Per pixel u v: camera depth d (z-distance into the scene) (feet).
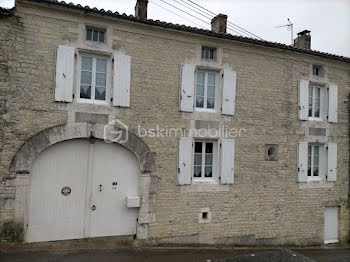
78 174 22.74
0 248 19.99
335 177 31.68
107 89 23.43
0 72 20.44
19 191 20.75
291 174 29.50
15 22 20.81
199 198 25.84
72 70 22.02
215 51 27.09
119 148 23.86
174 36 25.26
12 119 20.68
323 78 31.60
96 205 23.21
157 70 24.68
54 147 22.08
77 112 22.22
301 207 29.91
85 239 22.88
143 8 26.58
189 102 25.49
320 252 28.17
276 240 28.58
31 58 21.17
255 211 27.81
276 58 29.19
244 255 24.48
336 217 32.30
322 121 31.40
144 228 24.07
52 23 21.72
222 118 26.78
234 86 27.14
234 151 27.07
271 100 28.81
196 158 26.61
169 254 22.88
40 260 19.24
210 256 23.38
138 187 24.26
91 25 22.80
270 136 28.60
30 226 21.39
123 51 23.63
